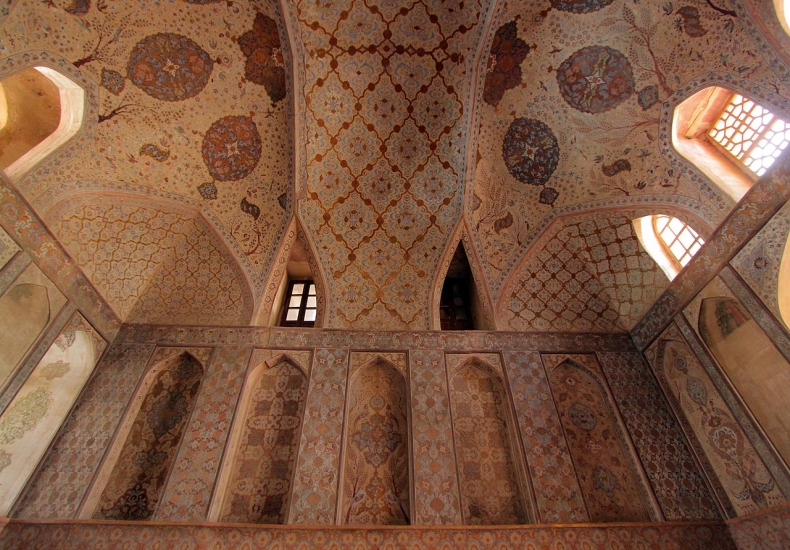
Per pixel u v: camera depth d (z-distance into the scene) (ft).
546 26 13.50
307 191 16.15
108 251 14.28
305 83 14.70
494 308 15.90
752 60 10.59
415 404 13.55
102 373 13.76
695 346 12.73
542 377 14.38
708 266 12.21
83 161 13.07
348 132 15.72
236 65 14.14
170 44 13.26
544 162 15.51
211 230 15.94
